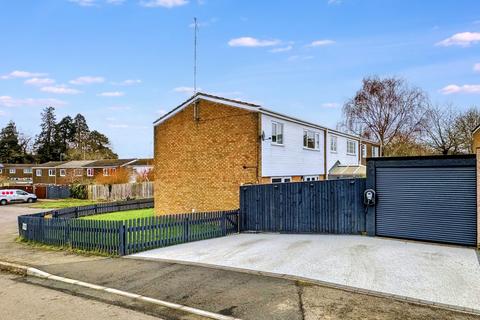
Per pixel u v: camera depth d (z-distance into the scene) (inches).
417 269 389.4
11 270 453.4
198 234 612.1
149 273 404.5
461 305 296.7
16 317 293.1
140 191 1865.2
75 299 334.0
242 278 375.2
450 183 514.9
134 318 287.0
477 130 1143.6
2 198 1774.1
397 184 561.3
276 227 689.0
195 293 336.8
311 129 1072.8
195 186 914.1
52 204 1685.5
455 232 509.4
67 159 3639.3
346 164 1336.1
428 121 1723.7
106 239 517.7
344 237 582.2
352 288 337.1
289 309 294.5
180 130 947.3
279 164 898.1
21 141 3836.1
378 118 1873.8
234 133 853.8
